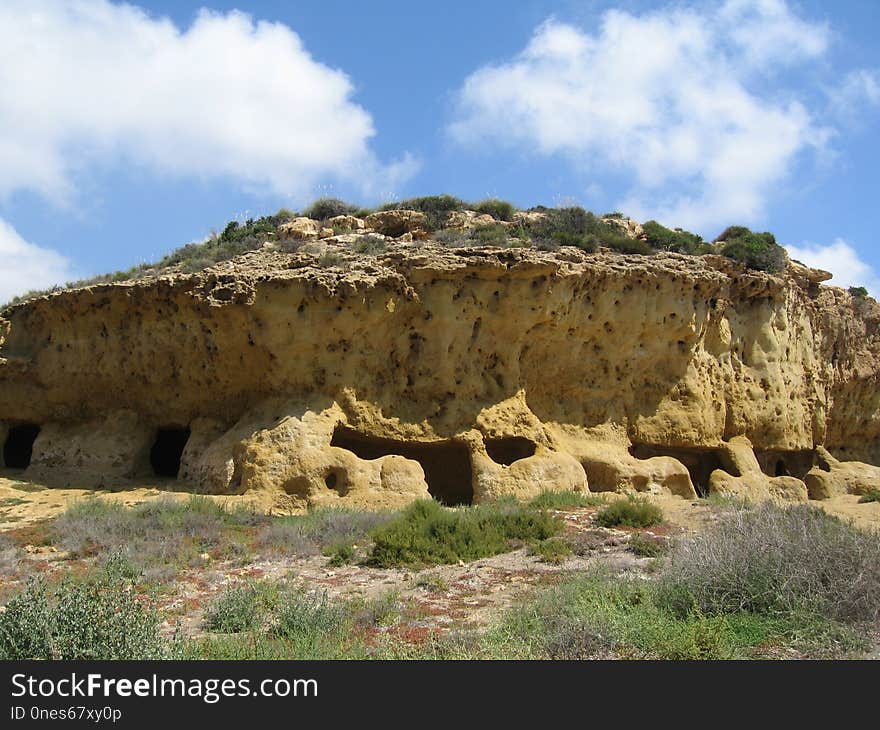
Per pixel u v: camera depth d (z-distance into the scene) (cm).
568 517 1703
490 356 2219
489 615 1063
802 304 2973
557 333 2253
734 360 2625
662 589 1016
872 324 3316
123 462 2238
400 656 860
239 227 3016
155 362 2234
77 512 1734
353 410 2097
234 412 2208
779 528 1077
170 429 2338
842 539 1013
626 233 2827
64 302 2316
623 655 848
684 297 2416
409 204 2928
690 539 1263
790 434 2697
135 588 1216
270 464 1967
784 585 944
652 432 2406
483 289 2158
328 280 2070
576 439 2300
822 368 3055
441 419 2153
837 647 859
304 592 1185
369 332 2119
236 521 1738
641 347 2395
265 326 2080
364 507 1916
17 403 2408
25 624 824
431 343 2152
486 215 2822
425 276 2123
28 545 1539
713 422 2494
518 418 2195
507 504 1867
